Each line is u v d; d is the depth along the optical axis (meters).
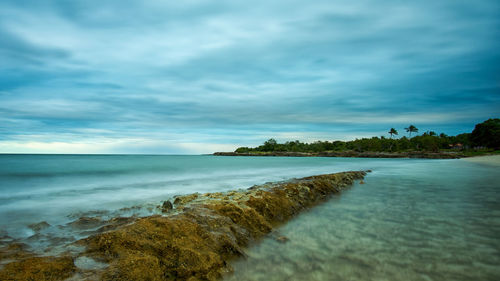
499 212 11.21
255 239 7.79
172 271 5.17
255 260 6.48
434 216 10.62
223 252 6.35
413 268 6.03
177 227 6.38
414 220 10.06
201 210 8.11
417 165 49.41
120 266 4.65
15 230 8.46
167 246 5.66
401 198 14.62
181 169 35.91
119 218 9.00
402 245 7.47
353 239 8.02
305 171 35.56
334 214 11.11
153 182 21.95
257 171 35.00
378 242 7.73
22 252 5.41
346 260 6.50
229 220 7.84
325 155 176.62
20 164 40.69
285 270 5.96
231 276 5.62
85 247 5.35
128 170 32.41
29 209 11.70
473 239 7.92
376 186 19.59
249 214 8.72
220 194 12.68
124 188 18.38
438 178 24.53
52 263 4.54
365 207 12.45
